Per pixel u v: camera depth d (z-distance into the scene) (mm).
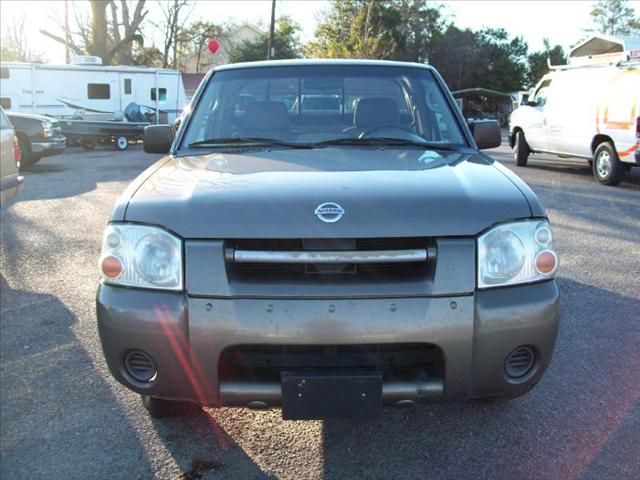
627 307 5020
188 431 3211
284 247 2549
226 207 2615
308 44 40562
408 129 3777
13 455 3002
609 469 2854
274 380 2568
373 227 2525
